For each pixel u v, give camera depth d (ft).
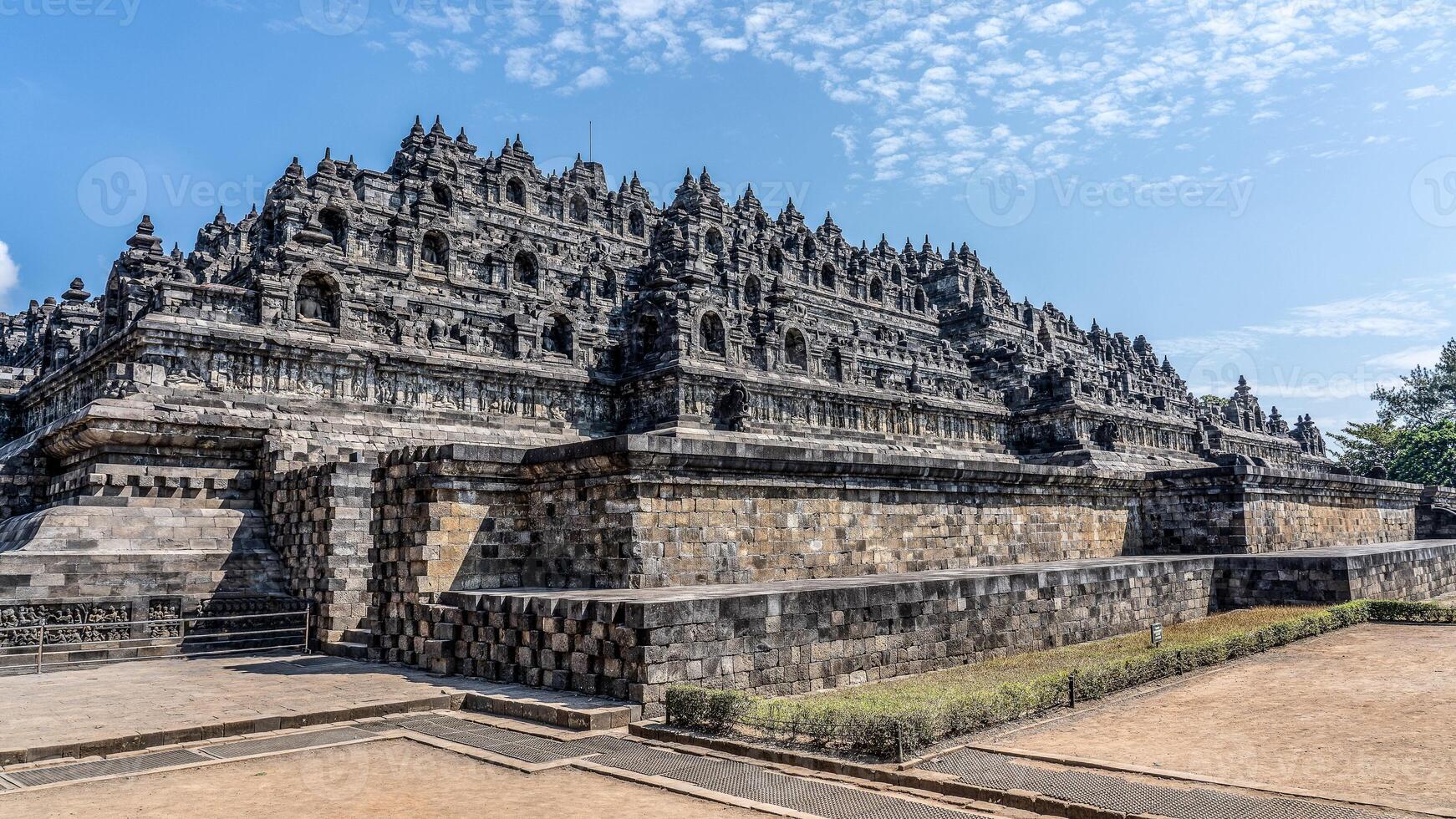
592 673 69.62
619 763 55.16
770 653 72.74
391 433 146.51
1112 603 110.22
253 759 56.18
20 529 121.39
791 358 212.23
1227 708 66.69
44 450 137.80
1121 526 163.22
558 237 241.76
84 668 93.35
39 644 90.58
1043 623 99.09
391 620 91.91
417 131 241.96
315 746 59.26
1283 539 166.40
